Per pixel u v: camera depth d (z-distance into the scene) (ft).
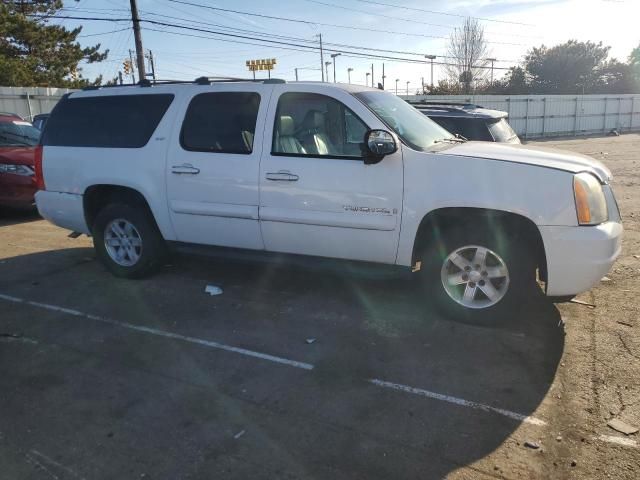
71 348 14.56
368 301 17.25
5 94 82.28
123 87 19.51
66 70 125.59
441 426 10.65
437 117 27.96
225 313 16.69
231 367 13.29
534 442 10.09
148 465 9.75
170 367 13.37
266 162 16.30
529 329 14.82
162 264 20.52
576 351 13.52
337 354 13.78
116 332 15.51
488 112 28.43
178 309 17.11
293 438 10.43
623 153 73.31
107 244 20.16
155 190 18.31
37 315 16.89
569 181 13.39
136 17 82.64
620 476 9.17
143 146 18.48
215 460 9.84
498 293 14.62
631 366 12.71
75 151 19.79
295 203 15.99
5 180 30.45
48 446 10.36
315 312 16.52
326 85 16.19
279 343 14.51
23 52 118.42
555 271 13.66
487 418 10.87
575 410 11.06
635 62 209.05
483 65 163.22
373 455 9.86
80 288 19.29
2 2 116.06
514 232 14.30
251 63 116.26
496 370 12.71
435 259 14.99
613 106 143.74
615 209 14.56
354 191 15.17
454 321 15.34
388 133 14.65
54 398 12.07
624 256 21.57
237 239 17.37
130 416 11.30
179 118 17.95
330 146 15.74
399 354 13.64
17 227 30.22
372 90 17.63
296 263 16.74
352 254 15.75
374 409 11.30
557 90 203.62
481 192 13.89
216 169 17.07
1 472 9.65
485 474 9.30
